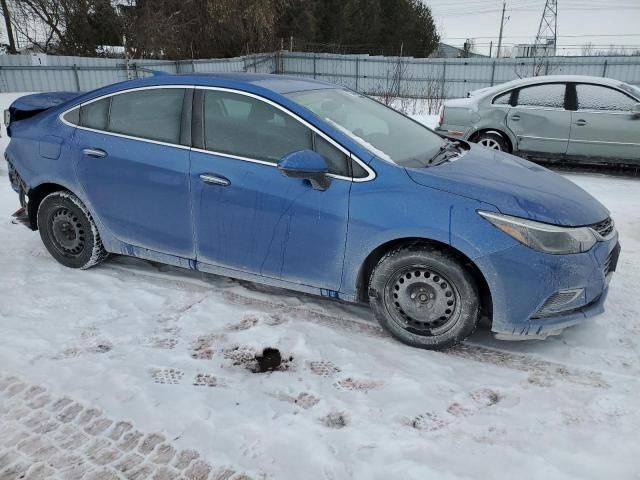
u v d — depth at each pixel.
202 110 3.62
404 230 3.06
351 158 3.22
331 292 3.41
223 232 3.58
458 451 2.42
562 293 3.00
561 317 3.06
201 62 23.98
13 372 2.95
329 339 3.39
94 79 20.91
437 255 3.07
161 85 3.77
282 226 3.38
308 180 3.29
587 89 7.84
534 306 2.98
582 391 2.87
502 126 8.23
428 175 3.16
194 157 3.60
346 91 4.24
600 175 8.20
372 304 3.35
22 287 4.00
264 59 30.97
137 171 3.79
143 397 2.75
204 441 2.46
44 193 4.39
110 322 3.53
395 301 3.28
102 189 3.97
